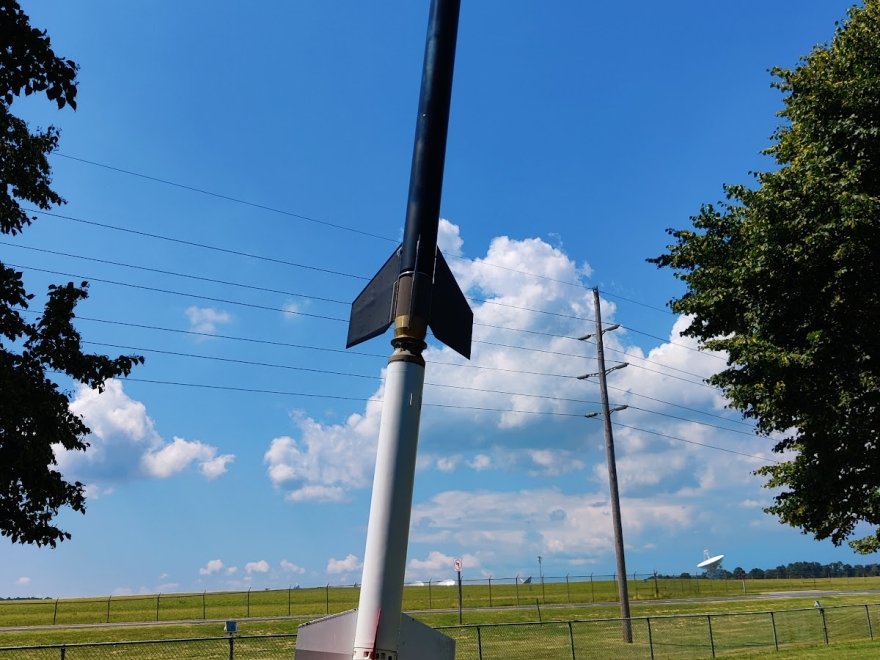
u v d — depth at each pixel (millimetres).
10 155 12258
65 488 11750
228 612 44469
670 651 23625
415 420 5598
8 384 11062
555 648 23500
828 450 13984
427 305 5852
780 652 22641
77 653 20609
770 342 13680
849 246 11867
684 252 15555
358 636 5203
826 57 14359
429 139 6199
